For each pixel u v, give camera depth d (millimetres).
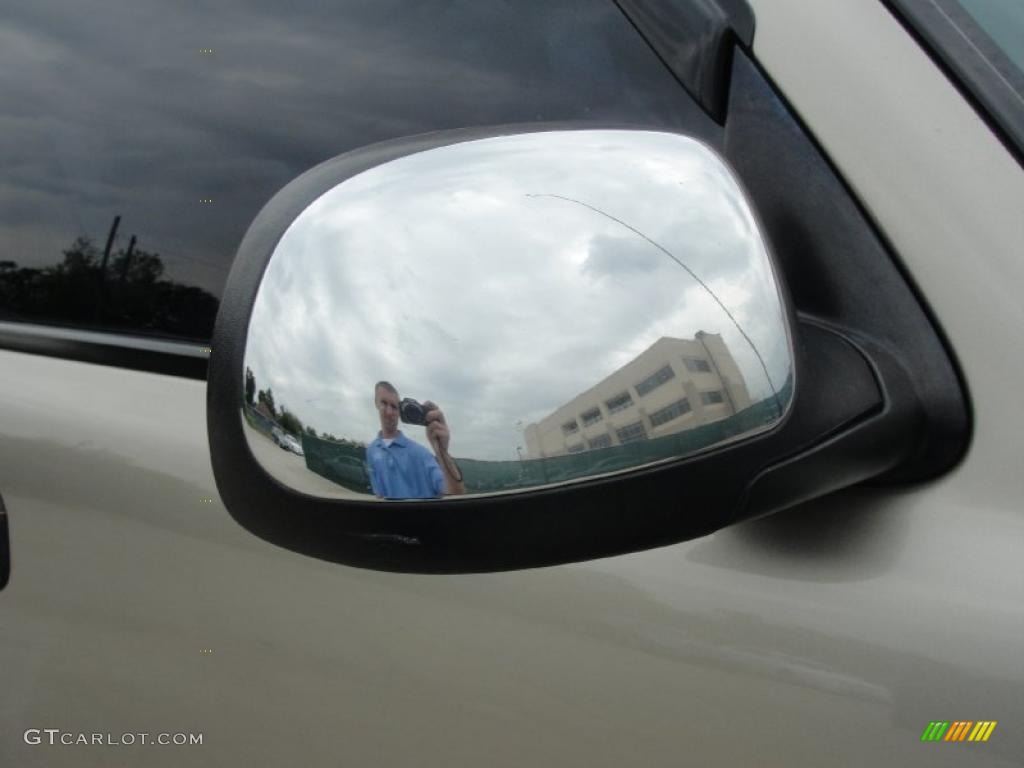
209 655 565
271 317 353
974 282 400
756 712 406
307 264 351
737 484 341
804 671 396
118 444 590
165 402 590
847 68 432
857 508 408
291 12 619
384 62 582
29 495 623
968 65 422
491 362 331
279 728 547
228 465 362
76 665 621
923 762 372
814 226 432
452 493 332
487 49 552
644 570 437
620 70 501
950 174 410
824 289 427
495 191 346
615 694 440
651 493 333
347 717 521
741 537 423
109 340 627
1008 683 361
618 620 439
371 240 346
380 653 506
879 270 417
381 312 339
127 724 605
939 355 403
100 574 599
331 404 340
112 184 658
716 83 460
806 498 366
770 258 344
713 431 334
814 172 433
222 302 367
